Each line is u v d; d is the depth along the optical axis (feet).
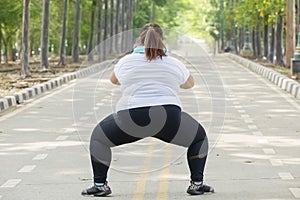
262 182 30.63
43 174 32.83
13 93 72.49
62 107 63.41
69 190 29.43
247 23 180.14
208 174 32.40
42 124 51.13
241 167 34.12
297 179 31.22
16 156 37.78
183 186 29.78
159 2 291.17
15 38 178.50
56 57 217.15
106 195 28.25
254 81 98.94
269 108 61.72
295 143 41.70
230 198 27.76
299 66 98.07
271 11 128.98
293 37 121.08
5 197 28.37
